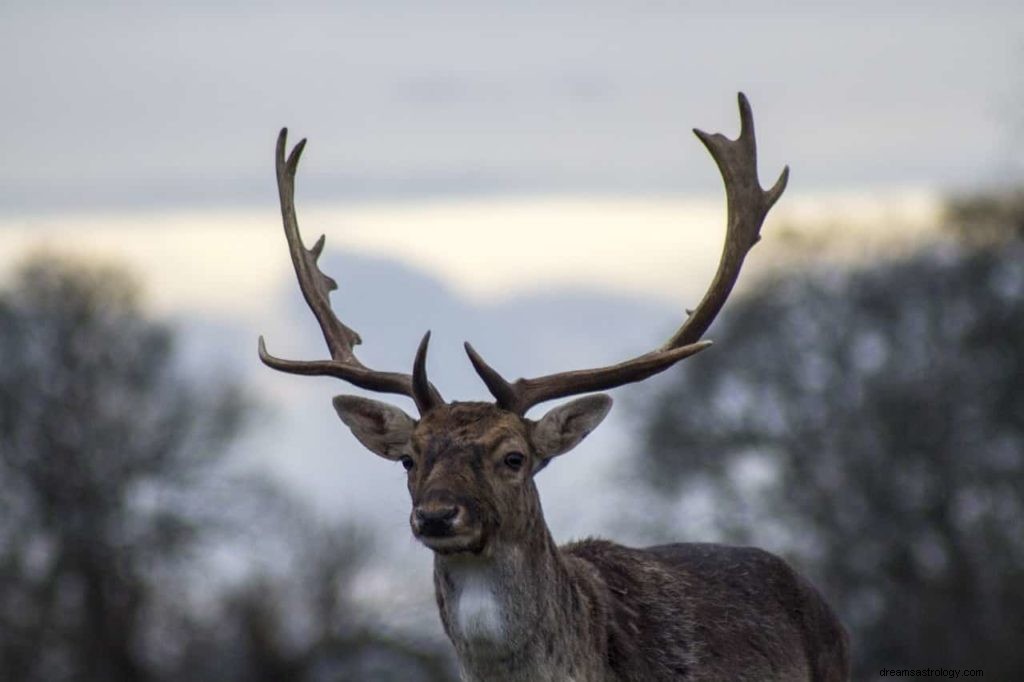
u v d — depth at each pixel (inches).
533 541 1856.5
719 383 6702.8
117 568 6968.5
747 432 6589.6
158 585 6988.2
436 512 1780.3
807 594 2187.5
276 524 6899.6
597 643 1914.4
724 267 2071.9
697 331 2064.5
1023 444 6412.4
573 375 1948.8
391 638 6673.2
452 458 1824.6
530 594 1847.9
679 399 6707.7
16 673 6801.2
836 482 6476.4
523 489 1846.7
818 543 6446.9
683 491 6560.0
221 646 6875.0
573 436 1914.4
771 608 2124.8
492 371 1887.3
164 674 6914.4
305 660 6727.4
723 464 6584.6
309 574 6752.0
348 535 6722.4
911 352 6638.8
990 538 6082.7
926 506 6294.3
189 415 7214.6
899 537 6254.9
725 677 2005.4
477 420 1860.2
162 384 7303.2
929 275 6648.6
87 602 7007.9
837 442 6481.3
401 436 1953.7
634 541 6525.6
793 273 6830.7
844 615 6151.6
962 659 5605.3
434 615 6653.5
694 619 2022.6
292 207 2156.7
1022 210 6643.7
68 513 7022.6
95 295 7347.4
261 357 2010.3
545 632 1857.8
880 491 6338.6
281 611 6771.7
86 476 7076.8
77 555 6968.5
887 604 6018.7
